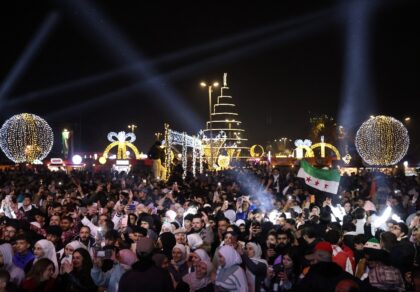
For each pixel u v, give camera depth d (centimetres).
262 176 2791
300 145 6556
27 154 4072
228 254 698
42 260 682
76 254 734
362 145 3641
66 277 720
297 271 819
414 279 655
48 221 1284
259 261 810
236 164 5556
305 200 1655
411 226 1161
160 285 645
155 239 961
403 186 2278
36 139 4106
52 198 1504
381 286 679
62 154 6469
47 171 3603
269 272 805
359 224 1227
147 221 1089
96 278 731
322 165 2111
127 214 1267
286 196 1745
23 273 766
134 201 1625
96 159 5219
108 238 876
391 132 3575
